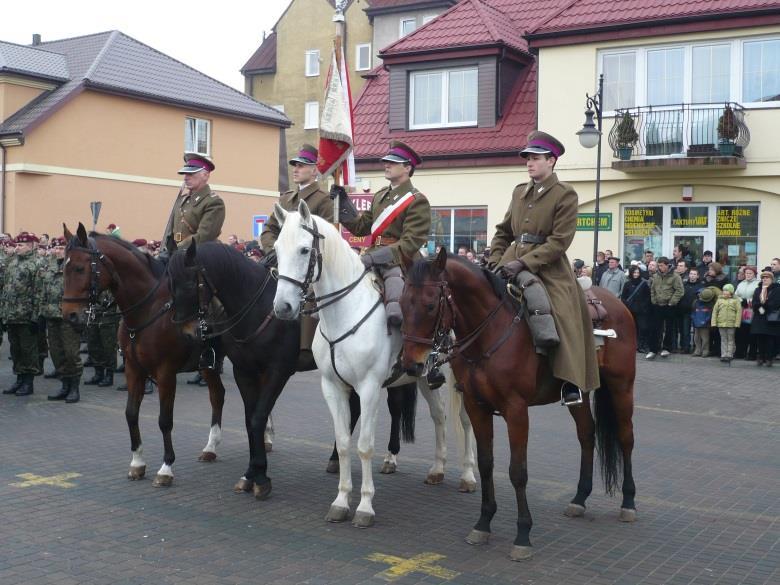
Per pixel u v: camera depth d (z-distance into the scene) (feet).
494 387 19.17
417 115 76.79
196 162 27.55
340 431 21.68
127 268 24.90
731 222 63.05
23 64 84.07
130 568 17.90
